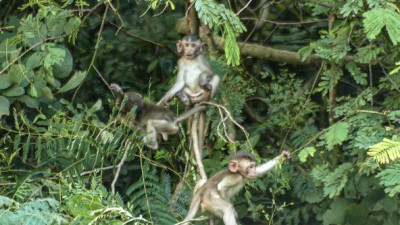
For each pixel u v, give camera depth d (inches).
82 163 462.6
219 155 580.4
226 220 460.8
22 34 535.8
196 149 502.0
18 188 419.2
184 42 551.8
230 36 459.5
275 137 647.1
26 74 530.3
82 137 459.5
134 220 407.5
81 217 390.6
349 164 548.4
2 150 476.7
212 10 454.6
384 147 380.5
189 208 490.6
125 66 693.3
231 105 587.5
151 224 449.4
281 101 634.2
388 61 547.8
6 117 571.5
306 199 614.2
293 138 628.4
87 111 475.5
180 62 552.4
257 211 583.2
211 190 468.8
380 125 521.0
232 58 462.3
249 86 606.5
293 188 621.3
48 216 377.7
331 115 577.0
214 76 548.1
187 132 538.9
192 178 512.1
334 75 543.8
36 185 448.8
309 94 607.8
